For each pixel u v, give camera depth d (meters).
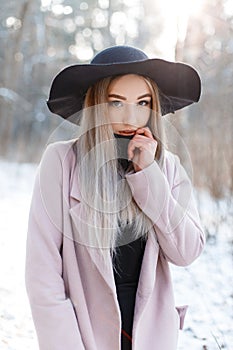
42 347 1.51
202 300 4.01
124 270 1.62
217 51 7.86
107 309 1.55
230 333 3.37
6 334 3.26
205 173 6.37
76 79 1.63
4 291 4.15
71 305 1.53
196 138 6.62
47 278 1.52
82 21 23.47
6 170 14.45
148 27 19.39
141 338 1.62
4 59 17.69
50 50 20.98
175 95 1.77
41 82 20.89
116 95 1.62
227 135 6.50
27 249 1.57
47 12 19.69
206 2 7.42
